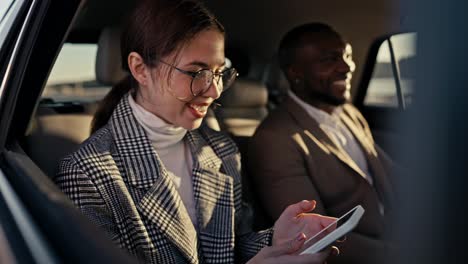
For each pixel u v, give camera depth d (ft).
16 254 2.86
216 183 5.28
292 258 4.19
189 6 4.77
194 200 5.18
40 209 3.24
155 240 4.70
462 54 0.99
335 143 7.09
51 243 2.75
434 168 1.01
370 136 7.88
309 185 6.79
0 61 4.92
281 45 7.65
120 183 4.59
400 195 1.10
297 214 5.08
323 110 7.45
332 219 4.91
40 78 4.89
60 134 6.06
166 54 4.70
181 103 4.83
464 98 0.98
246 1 7.99
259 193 6.93
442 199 1.00
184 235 4.76
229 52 9.70
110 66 6.81
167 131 5.01
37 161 5.76
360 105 8.99
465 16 0.99
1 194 3.92
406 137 1.09
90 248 2.40
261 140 7.01
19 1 5.01
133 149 4.84
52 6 4.47
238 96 8.40
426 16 1.05
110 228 4.45
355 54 8.66
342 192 6.93
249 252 5.41
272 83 10.11
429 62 1.04
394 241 1.14
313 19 8.59
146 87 4.93
